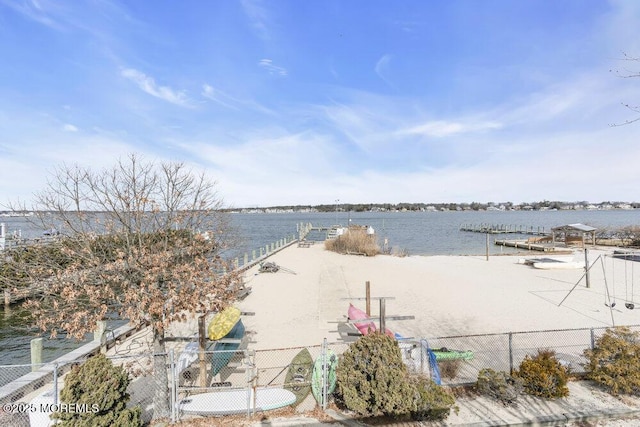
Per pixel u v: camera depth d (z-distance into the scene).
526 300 16.59
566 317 13.74
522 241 47.34
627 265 26.86
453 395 7.39
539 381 7.34
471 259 31.50
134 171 15.64
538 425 6.59
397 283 20.73
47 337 13.14
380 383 6.49
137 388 8.08
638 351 7.65
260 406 6.79
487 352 9.98
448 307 15.37
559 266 25.64
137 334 11.57
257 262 28.55
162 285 6.81
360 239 36.19
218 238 8.55
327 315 14.16
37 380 8.04
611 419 6.80
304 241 47.00
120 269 6.20
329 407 7.11
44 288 6.37
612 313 13.71
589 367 8.16
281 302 16.27
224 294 7.14
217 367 8.91
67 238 6.67
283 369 9.04
